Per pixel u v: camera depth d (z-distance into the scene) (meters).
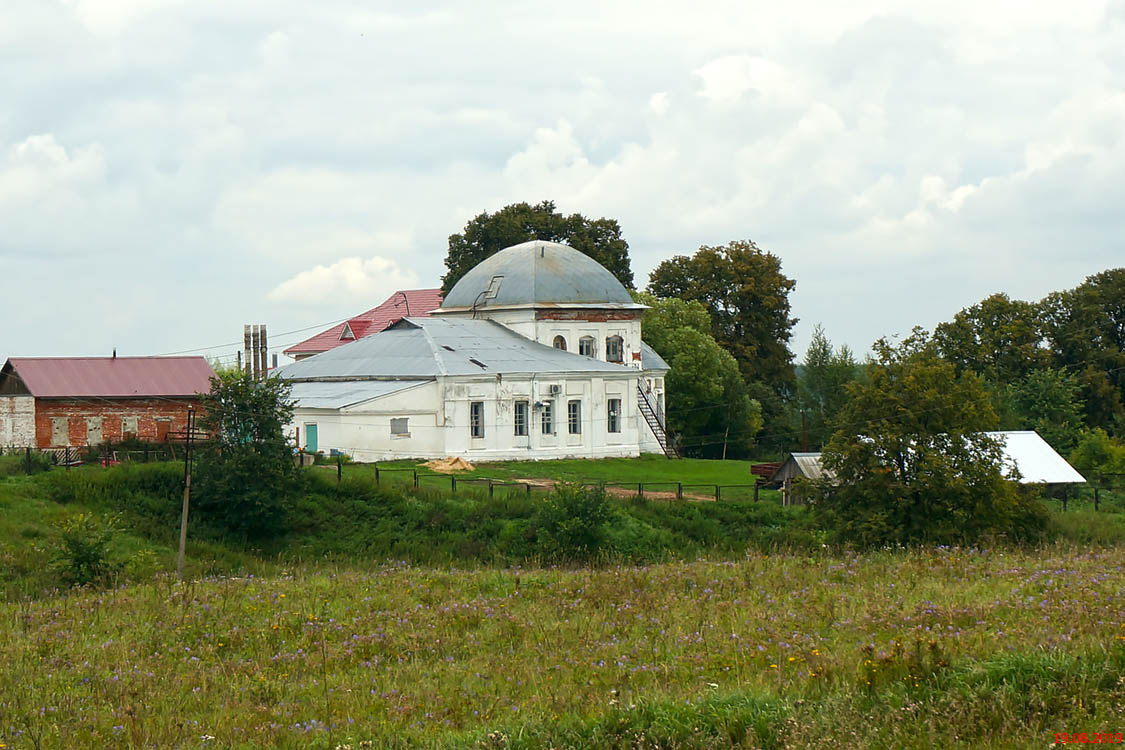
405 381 146.62
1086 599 44.31
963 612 43.88
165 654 48.00
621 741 32.31
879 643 40.53
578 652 44.34
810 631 44.53
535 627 49.97
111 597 63.78
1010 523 95.75
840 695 33.31
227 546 104.06
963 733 30.64
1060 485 134.88
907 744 30.38
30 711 38.59
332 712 37.66
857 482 98.25
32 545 92.69
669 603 53.38
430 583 64.69
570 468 147.25
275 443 109.44
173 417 140.62
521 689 39.22
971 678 33.66
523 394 152.25
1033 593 48.16
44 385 135.75
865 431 98.31
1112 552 68.31
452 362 149.38
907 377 97.56
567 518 104.06
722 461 166.38
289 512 108.12
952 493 94.38
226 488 105.00
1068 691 32.47
